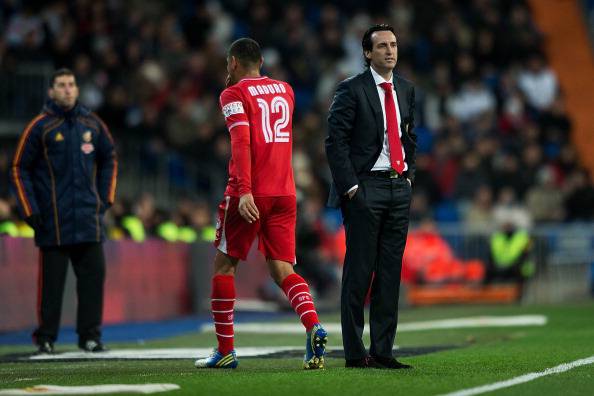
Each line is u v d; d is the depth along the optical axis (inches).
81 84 2812.5
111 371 1144.8
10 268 1904.5
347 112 1109.1
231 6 3572.8
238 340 1676.9
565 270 2805.1
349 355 1123.3
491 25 3668.8
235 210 1108.5
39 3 3031.5
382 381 995.3
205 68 3112.7
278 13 3535.9
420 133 3390.7
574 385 981.8
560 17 4156.0
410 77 3531.0
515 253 2716.5
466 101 3452.3
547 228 2844.5
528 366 1136.2
